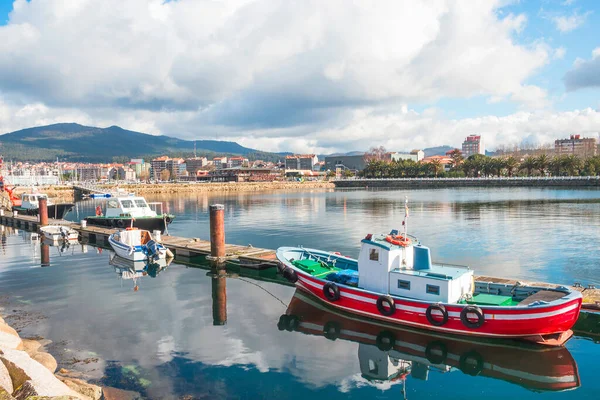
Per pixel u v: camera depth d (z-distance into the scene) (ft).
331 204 326.85
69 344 64.18
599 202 288.51
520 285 71.72
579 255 128.16
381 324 72.38
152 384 52.01
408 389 52.29
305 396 50.14
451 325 65.46
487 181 556.92
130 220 179.32
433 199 349.41
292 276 87.04
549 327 61.00
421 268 73.97
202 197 458.09
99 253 142.72
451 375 56.03
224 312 79.97
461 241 154.51
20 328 70.95
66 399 37.37
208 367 57.06
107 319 75.66
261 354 61.52
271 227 203.00
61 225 190.70
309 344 65.26
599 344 64.44
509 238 158.51
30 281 103.60
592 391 51.90
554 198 329.31
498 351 62.90
